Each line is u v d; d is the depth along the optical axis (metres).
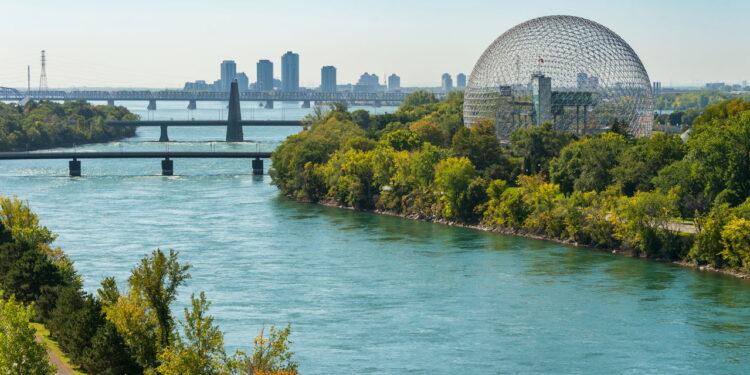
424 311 167.50
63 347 132.50
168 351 109.81
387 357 143.00
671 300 174.62
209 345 111.44
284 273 196.62
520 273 197.62
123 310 123.12
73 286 149.50
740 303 172.38
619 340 151.38
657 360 142.00
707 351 145.88
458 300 175.12
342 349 146.50
